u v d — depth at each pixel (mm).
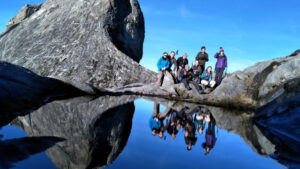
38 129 2959
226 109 8797
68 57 15453
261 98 8344
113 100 8086
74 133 2967
